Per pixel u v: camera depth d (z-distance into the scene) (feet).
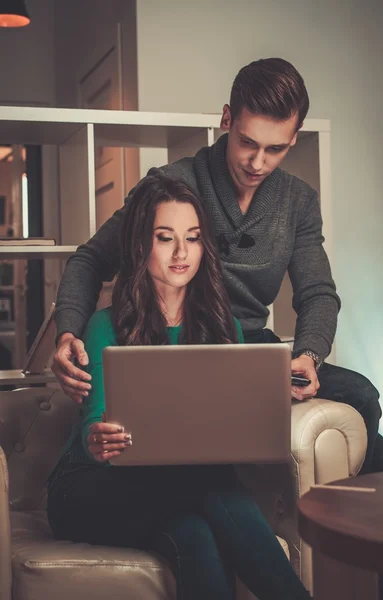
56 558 5.80
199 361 5.49
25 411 7.55
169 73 12.33
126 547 6.11
